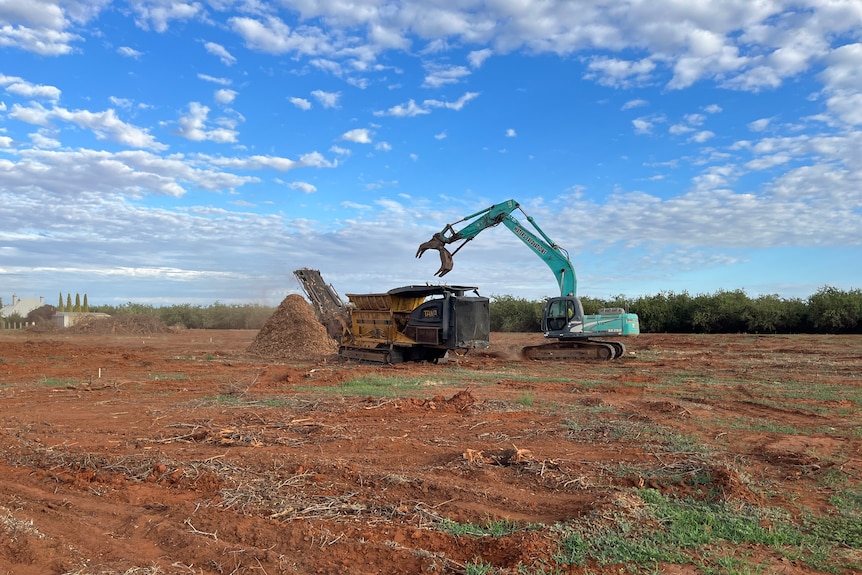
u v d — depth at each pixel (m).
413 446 8.80
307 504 6.13
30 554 4.84
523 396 13.56
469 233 23.89
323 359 23.91
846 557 5.11
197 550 5.05
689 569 4.82
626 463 7.85
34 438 9.30
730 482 6.68
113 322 41.94
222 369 19.83
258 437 9.38
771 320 40.69
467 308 20.91
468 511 6.03
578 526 5.51
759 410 12.24
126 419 11.04
